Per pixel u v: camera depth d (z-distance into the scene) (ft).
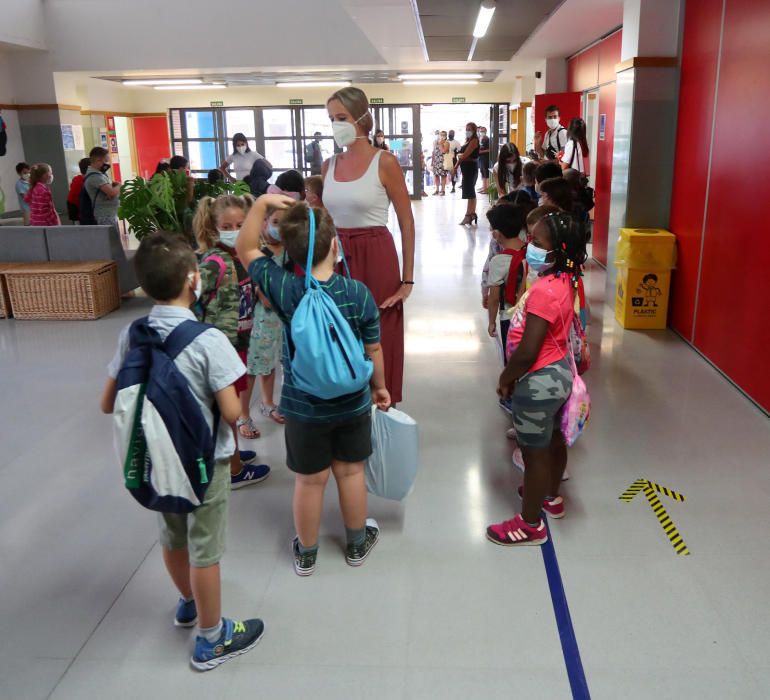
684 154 18.20
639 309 19.02
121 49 39.99
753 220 13.71
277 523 9.88
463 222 43.32
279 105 58.18
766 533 9.38
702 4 16.85
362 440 8.21
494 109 60.70
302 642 7.50
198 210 10.42
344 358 7.22
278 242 9.80
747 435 12.36
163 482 6.02
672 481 10.80
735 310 14.64
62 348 18.72
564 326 8.44
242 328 11.10
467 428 12.96
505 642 7.45
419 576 8.59
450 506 10.21
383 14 27.37
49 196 27.30
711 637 7.47
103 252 22.91
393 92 59.52
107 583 8.64
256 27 40.01
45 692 6.91
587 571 8.63
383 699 6.73
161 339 6.30
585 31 29.43
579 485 10.71
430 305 22.57
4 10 36.11
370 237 10.17
